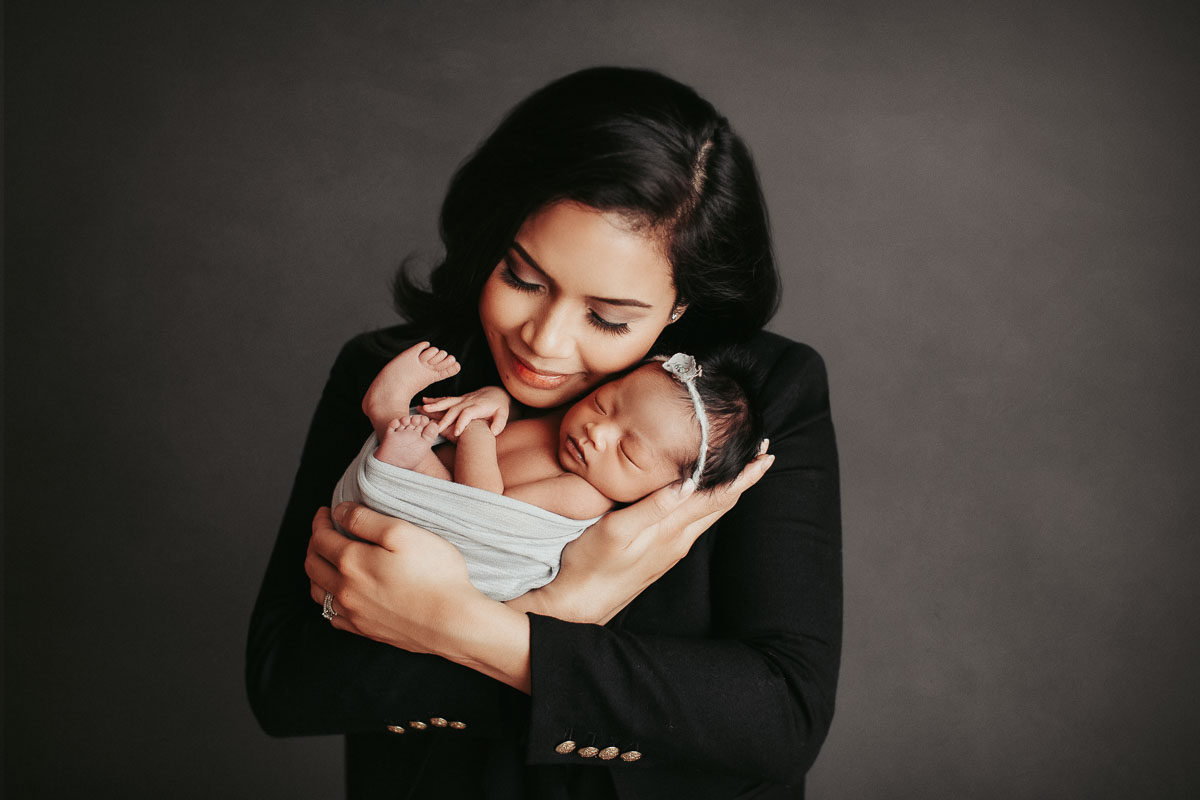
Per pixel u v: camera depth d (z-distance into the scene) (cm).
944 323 292
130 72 295
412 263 298
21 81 295
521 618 109
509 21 296
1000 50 286
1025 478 291
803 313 294
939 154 289
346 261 300
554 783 120
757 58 293
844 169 292
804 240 293
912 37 289
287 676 118
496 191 107
